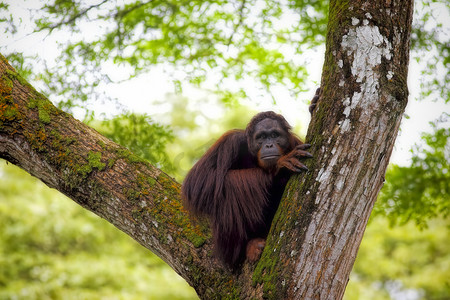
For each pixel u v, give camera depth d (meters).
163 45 16.62
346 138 7.88
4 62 10.34
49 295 26.77
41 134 9.77
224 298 8.58
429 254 32.75
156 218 9.32
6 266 27.81
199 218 9.56
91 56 15.25
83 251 30.50
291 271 7.64
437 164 16.09
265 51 16.91
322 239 7.66
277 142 10.67
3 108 9.75
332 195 7.75
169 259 9.27
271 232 8.18
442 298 31.73
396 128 8.02
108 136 15.14
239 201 9.78
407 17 8.57
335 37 8.40
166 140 15.59
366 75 8.02
